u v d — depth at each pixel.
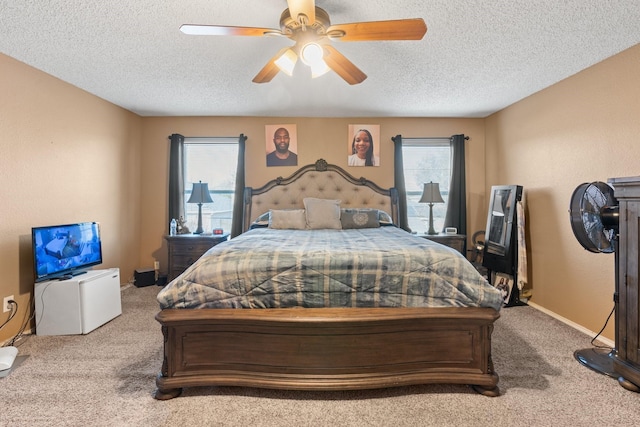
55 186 2.78
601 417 1.51
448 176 4.11
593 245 1.98
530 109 3.23
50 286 2.45
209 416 1.54
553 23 1.93
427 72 2.69
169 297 1.71
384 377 1.63
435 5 1.77
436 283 1.74
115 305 2.82
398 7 1.79
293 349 1.63
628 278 1.73
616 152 2.30
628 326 1.74
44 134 2.66
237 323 1.63
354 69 2.05
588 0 1.70
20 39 2.13
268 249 1.89
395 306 1.74
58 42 2.17
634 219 1.70
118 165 3.62
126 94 3.23
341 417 1.53
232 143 4.07
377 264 1.75
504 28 1.99
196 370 1.66
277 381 1.62
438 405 1.61
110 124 3.48
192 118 4.04
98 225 2.97
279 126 4.06
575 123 2.67
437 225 4.15
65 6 1.77
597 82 2.46
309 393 1.71
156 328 2.61
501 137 3.74
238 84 2.97
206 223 4.14
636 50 2.16
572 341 2.35
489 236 3.55
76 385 1.79
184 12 1.83
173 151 3.94
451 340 1.67
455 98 3.35
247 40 2.17
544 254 3.05
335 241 2.31
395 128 4.08
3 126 2.33
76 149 3.01
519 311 3.03
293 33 1.68
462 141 3.97
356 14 1.86
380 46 2.25
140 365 2.02
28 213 2.52
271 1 1.73
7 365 1.89
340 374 1.63
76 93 3.00
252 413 1.56
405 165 4.12
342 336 1.63
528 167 3.27
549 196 2.98
